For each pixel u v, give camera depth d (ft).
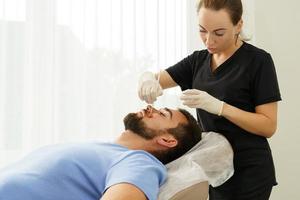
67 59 7.75
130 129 5.13
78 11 7.77
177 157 5.10
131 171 4.03
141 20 8.07
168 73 6.12
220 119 5.28
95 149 4.65
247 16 8.00
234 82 5.23
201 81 5.64
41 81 7.63
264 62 5.18
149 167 4.18
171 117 5.14
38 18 7.60
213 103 4.85
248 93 5.24
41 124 7.64
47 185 4.24
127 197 3.69
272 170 5.29
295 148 8.11
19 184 4.23
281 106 8.09
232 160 5.02
